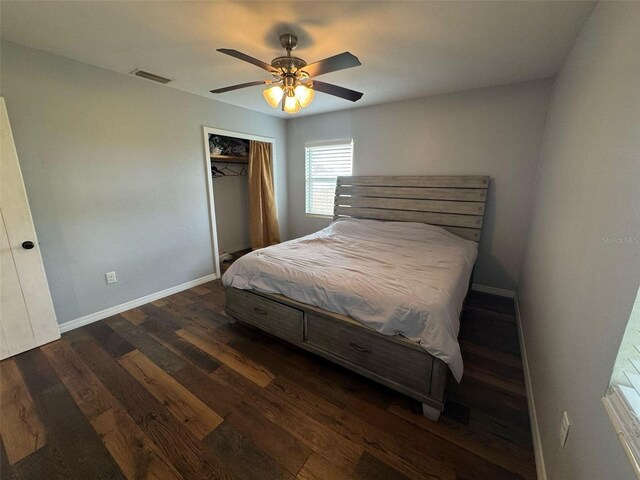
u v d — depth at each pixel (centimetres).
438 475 131
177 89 304
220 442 147
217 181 461
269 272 223
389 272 211
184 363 208
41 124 219
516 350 225
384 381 175
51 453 141
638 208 76
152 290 311
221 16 167
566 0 148
